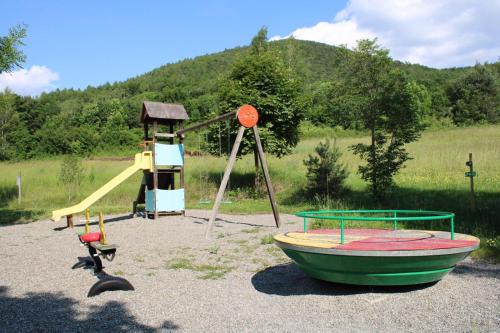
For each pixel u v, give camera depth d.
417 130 13.96
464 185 15.91
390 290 5.80
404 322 4.78
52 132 51.81
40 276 7.13
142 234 11.27
